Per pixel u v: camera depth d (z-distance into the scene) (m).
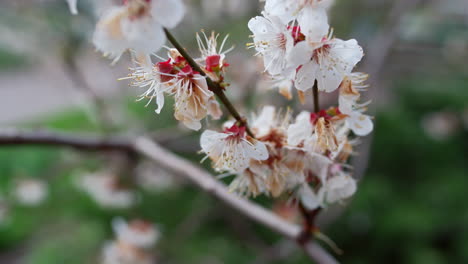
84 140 0.44
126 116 0.89
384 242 0.99
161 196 0.96
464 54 1.40
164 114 0.84
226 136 0.29
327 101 0.42
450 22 1.47
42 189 0.96
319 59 0.28
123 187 0.81
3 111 1.94
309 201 0.31
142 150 0.45
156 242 0.75
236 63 0.67
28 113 1.83
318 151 0.30
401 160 1.25
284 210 0.60
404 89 1.55
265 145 0.29
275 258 0.68
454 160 1.29
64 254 0.86
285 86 0.30
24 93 2.20
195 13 0.87
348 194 0.31
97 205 0.96
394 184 1.16
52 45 0.78
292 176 0.30
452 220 1.03
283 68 0.28
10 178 0.99
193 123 0.28
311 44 0.27
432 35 1.44
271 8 0.27
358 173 0.57
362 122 0.29
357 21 1.06
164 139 0.65
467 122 1.38
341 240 1.01
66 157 0.92
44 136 0.40
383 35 0.83
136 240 0.69
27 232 1.00
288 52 0.27
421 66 1.46
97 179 0.82
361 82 0.29
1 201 0.97
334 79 0.28
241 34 0.81
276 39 0.28
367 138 0.60
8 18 0.79
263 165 0.30
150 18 0.26
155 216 0.91
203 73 0.28
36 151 1.03
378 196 1.06
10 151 1.04
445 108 1.48
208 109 0.29
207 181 0.39
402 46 1.31
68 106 1.41
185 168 0.41
